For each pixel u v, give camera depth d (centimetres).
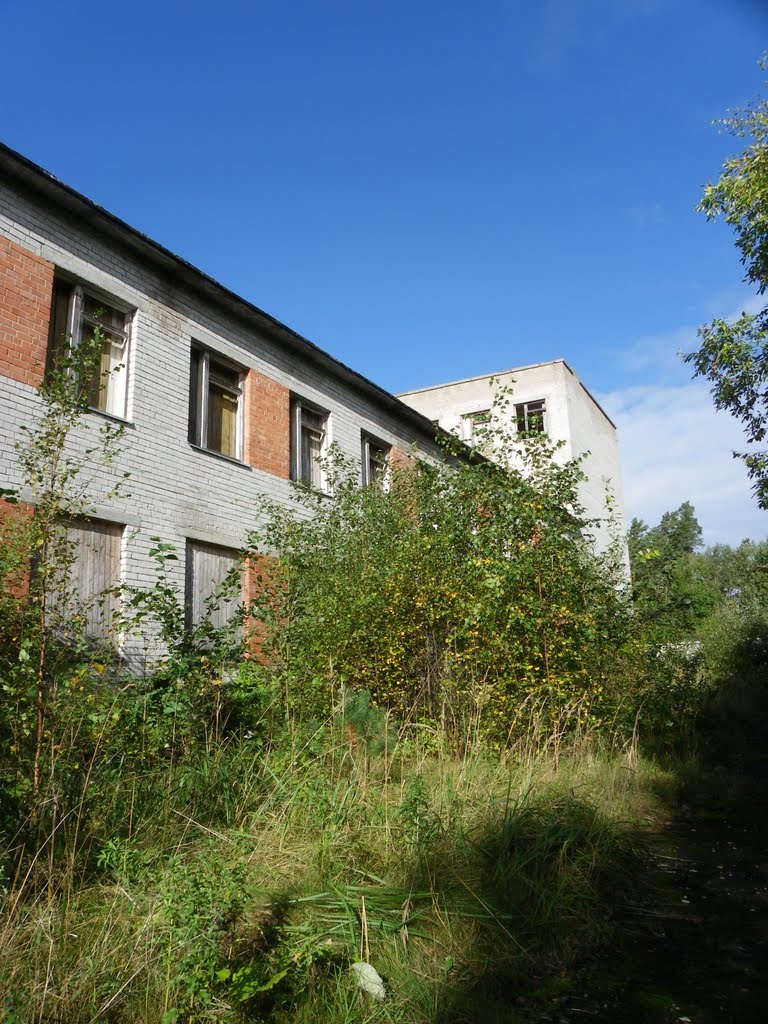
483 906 393
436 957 354
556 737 737
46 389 548
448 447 1024
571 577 814
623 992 339
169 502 1021
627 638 903
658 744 894
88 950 325
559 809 539
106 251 974
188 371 1090
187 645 622
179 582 1023
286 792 501
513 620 760
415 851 443
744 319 1220
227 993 301
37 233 880
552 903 406
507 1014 312
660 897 460
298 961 327
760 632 1888
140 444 987
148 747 534
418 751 675
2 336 821
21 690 455
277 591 873
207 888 332
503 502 839
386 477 1281
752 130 1170
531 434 870
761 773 857
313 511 1260
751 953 381
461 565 834
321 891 399
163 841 441
